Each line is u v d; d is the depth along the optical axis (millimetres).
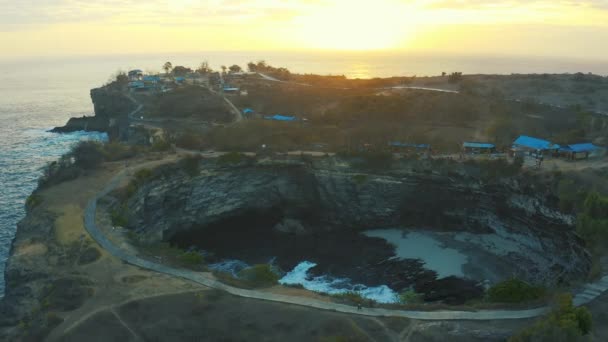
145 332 42906
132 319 44938
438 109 125938
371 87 168250
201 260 60844
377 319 46062
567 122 111250
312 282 72500
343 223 95500
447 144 102312
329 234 92000
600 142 95500
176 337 42406
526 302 50031
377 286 70750
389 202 92500
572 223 72000
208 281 52906
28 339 41938
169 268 55812
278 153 99812
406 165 91312
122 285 50938
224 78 195625
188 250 84938
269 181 97625
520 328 44281
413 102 132625
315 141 110562
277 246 86812
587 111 120812
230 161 95250
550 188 76625
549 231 77000
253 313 46438
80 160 89812
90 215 68938
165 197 88562
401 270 75438
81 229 64500
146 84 185750
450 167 87688
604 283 52906
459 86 159500
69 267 54812
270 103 147250
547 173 79688
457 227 89688
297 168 96812
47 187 80812
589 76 176375
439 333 43469
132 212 78125
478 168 85750
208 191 94062
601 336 42562
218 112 139875
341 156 94875
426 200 90875
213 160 95000
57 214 68750
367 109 128875
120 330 43250
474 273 73250
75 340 41562
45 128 191250
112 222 67938
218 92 163250
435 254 80375
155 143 108125
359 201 93625
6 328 46094
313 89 160000
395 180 91375
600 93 147250
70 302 47344
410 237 88062
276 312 46781
